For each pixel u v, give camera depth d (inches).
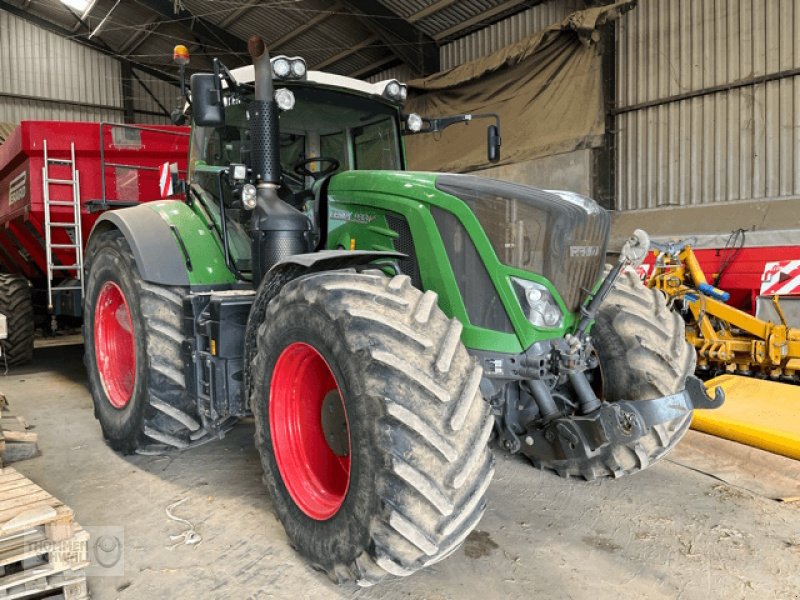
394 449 70.8
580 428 99.6
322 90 131.2
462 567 90.7
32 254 243.8
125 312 142.3
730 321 202.7
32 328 253.9
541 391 105.9
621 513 109.0
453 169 387.5
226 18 512.1
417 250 98.6
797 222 253.1
